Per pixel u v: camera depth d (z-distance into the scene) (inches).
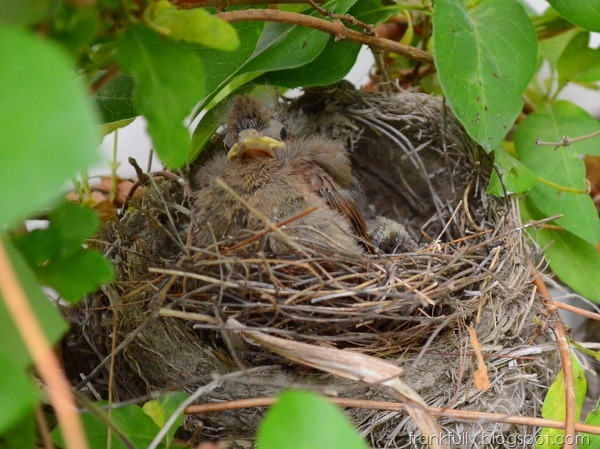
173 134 43.8
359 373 54.7
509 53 74.0
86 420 52.2
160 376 71.3
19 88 29.8
